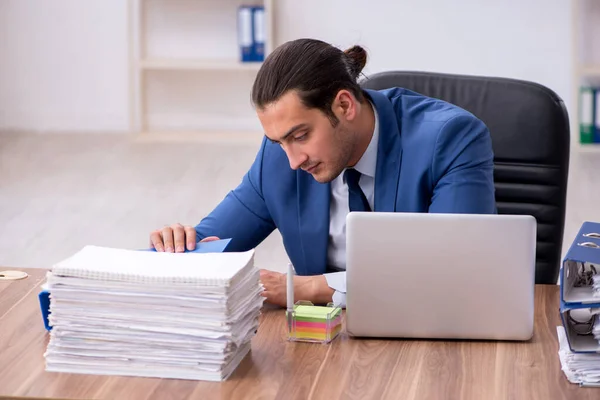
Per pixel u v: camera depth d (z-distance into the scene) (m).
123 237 5.59
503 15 7.88
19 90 8.56
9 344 2.07
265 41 8.03
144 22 8.38
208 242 2.35
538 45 7.89
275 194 2.63
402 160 2.52
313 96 2.20
